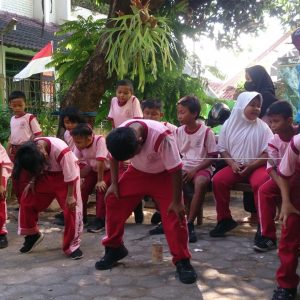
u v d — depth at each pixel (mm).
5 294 3420
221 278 3705
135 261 4113
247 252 4355
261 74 5707
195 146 5035
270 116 4152
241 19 7742
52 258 4238
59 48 7816
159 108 5121
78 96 6746
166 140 3379
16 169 3947
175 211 3543
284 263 3240
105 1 7820
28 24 13945
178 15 7336
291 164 3117
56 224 5438
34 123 6094
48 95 9344
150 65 6312
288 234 3205
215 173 5266
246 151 4836
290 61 9359
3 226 4598
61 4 15641
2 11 13773
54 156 4039
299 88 5480
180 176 3471
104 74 6602
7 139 7145
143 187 3678
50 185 4164
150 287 3529
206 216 5984
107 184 5199
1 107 7492
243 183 4871
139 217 5559
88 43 7191
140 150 3412
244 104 4867
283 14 8508
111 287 3537
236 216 5930
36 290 3488
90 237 4938
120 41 6051
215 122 6828
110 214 3816
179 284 3584
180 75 7035
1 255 4352
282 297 3227
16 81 9328
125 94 5621
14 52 13000
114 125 5805
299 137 3047
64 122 5430
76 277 3746
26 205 4238
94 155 5258
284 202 3176
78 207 4199
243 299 3312
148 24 5953
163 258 4195
